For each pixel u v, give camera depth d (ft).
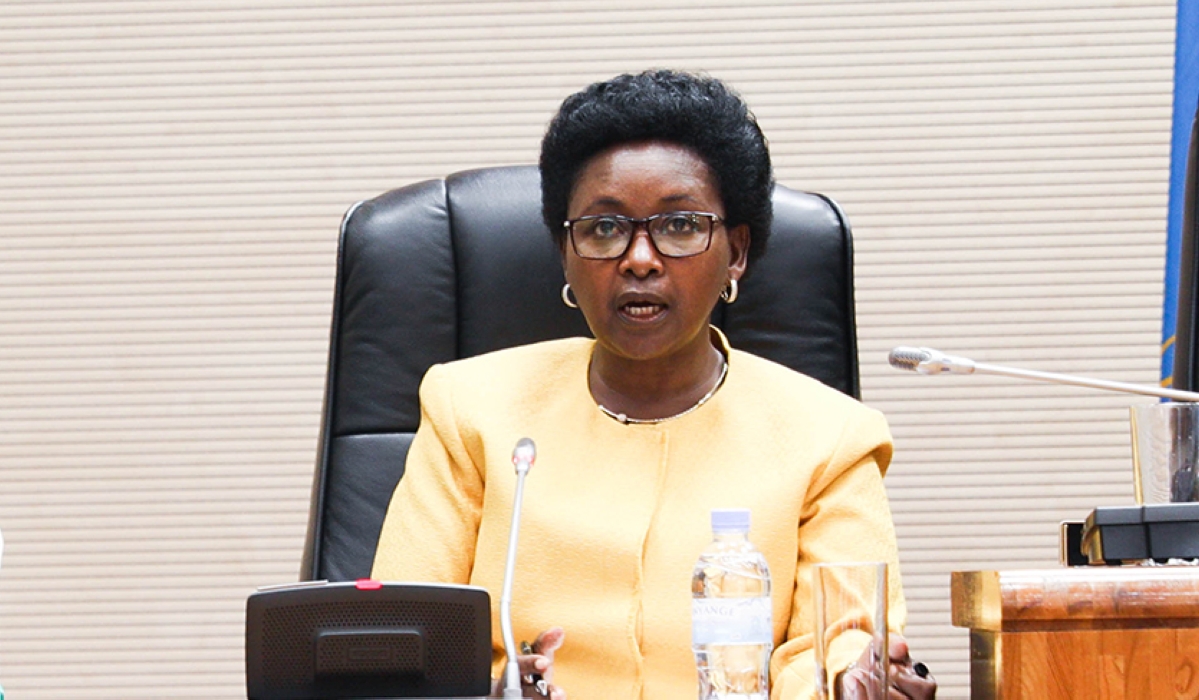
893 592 13.50
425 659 9.82
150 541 24.88
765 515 13.52
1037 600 9.28
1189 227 15.53
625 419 14.20
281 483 24.84
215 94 25.16
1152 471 11.34
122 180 25.14
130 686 24.82
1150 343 24.44
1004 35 24.68
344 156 25.03
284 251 24.98
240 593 24.82
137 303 25.03
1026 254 24.61
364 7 25.13
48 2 25.35
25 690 24.90
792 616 13.55
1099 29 24.62
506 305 16.05
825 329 15.92
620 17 24.91
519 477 12.01
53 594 24.95
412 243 16.20
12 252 25.20
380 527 15.49
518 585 13.52
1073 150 24.59
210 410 24.94
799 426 14.07
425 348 15.99
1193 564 10.01
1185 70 19.06
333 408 15.97
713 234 13.33
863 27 24.81
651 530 13.55
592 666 13.26
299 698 9.77
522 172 16.66
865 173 24.75
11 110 25.29
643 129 13.43
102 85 25.22
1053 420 24.50
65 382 25.04
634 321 13.25
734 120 13.79
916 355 11.48
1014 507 24.50
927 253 24.70
